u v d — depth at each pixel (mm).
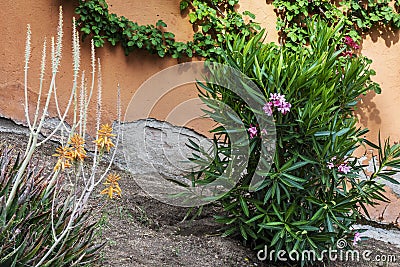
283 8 5016
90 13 4773
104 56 4906
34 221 2410
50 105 4910
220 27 4902
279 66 3514
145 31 4852
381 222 5180
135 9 4902
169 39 4930
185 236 3877
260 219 3770
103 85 4918
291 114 3605
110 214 3854
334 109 3711
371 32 5195
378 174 3953
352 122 3844
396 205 5191
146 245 3541
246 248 3902
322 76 3613
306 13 4957
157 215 4168
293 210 3566
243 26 4938
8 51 4859
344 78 3797
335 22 5055
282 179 3527
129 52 4918
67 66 4887
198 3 4887
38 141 4828
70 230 2465
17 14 4832
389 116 5227
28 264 2230
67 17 4840
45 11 4832
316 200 3592
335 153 3529
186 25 4957
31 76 4875
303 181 3549
